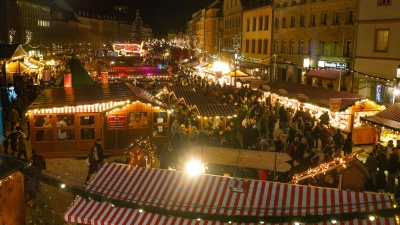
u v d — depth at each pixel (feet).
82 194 21.50
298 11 134.62
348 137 57.11
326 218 19.51
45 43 273.95
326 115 70.28
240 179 27.53
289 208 24.21
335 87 112.88
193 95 79.46
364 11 101.40
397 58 91.86
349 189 27.30
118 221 25.21
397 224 22.82
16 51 122.52
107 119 59.62
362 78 102.73
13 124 67.21
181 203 25.80
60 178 48.55
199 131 62.23
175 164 47.16
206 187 27.09
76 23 350.43
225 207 24.25
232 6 207.72
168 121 62.03
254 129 57.93
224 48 226.17
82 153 59.67
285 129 74.43
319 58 121.49
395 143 62.13
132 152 42.63
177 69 191.93
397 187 39.63
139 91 69.26
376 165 43.70
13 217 32.24
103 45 384.47
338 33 112.06
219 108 67.92
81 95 63.72
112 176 29.07
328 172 36.91
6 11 204.03
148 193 27.04
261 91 98.27
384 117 60.39
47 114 57.88
